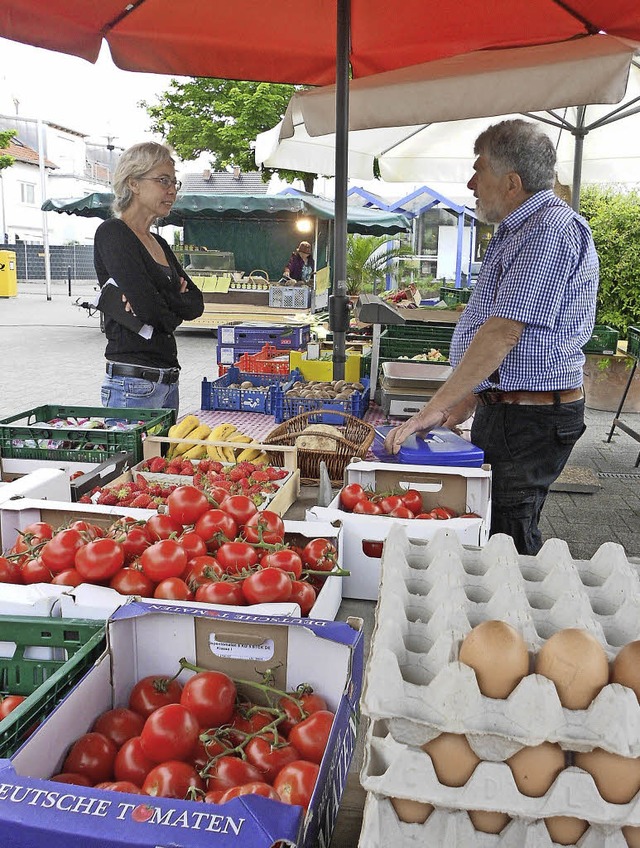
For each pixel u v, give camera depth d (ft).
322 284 58.44
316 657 5.12
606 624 4.12
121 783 4.22
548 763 3.17
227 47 16.14
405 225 66.13
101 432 11.27
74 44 14.46
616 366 31.68
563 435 10.17
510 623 3.87
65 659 5.47
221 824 3.09
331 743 4.00
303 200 57.11
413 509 8.91
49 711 4.64
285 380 18.66
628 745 3.12
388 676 3.32
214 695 4.80
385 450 10.18
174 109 81.05
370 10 15.72
